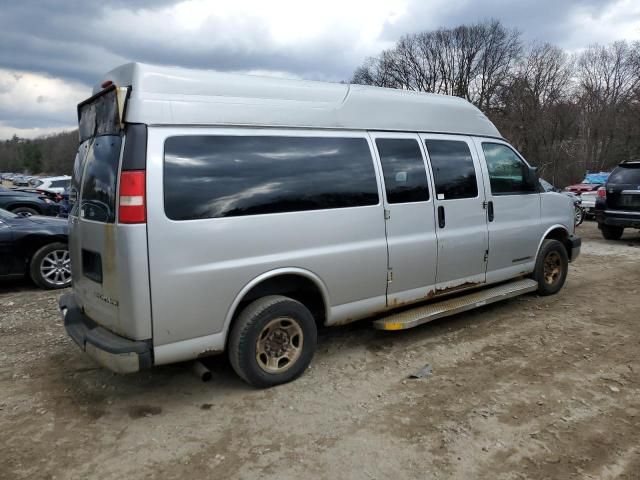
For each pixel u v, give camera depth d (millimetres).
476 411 3525
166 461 3006
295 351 3998
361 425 3369
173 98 3412
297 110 3992
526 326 5297
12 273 6945
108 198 3391
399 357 4508
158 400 3758
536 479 2793
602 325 5309
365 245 4285
